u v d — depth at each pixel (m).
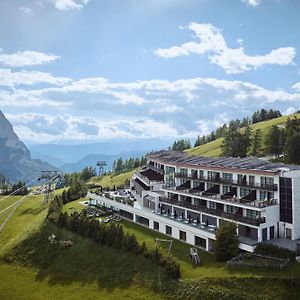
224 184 104.62
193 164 116.94
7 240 119.00
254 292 70.81
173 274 80.81
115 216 126.88
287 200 89.50
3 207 168.25
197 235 95.31
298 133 152.75
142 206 125.50
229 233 84.06
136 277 85.25
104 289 84.75
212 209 99.69
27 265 101.69
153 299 77.56
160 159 142.62
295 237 88.62
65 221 115.44
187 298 74.88
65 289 87.81
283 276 72.12
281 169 92.25
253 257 81.12
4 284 92.19
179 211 111.69
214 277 76.38
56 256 102.75
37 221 128.12
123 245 95.31
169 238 103.25
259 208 88.38
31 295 86.56
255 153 196.12
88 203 144.88
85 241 104.56
